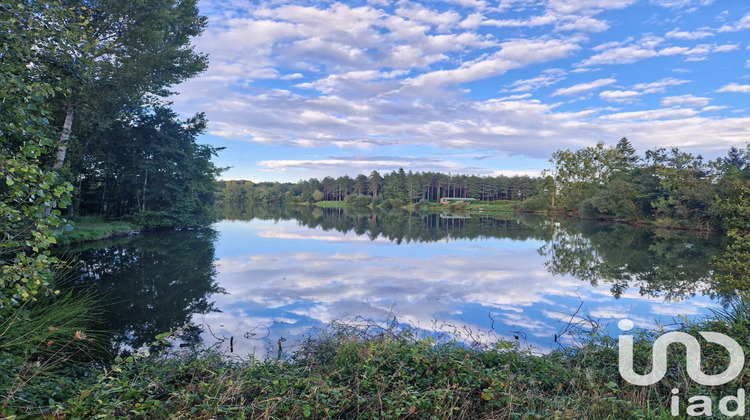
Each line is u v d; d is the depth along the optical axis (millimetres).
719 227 30266
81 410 2775
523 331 7102
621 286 11258
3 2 3727
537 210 67250
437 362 3783
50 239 3391
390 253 17891
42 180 3432
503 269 13930
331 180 123062
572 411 3043
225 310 8453
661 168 39969
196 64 19688
